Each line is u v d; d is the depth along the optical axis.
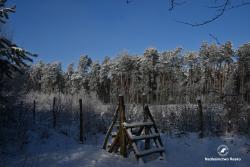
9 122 11.70
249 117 13.27
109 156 9.65
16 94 12.15
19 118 12.11
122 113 9.93
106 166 8.72
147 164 9.20
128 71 62.78
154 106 17.03
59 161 8.89
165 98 18.84
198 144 11.67
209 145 11.53
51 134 12.31
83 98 21.38
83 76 75.62
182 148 11.27
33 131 12.34
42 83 72.62
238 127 13.10
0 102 10.46
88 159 9.20
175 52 61.47
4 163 8.45
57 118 15.63
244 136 12.57
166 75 58.91
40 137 11.67
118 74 63.25
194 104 15.57
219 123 13.48
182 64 59.88
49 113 16.45
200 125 12.61
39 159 9.04
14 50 8.85
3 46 8.91
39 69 76.12
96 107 20.72
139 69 61.03
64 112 16.89
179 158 10.10
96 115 17.45
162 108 16.58
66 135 12.76
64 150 10.21
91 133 13.82
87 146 10.91
